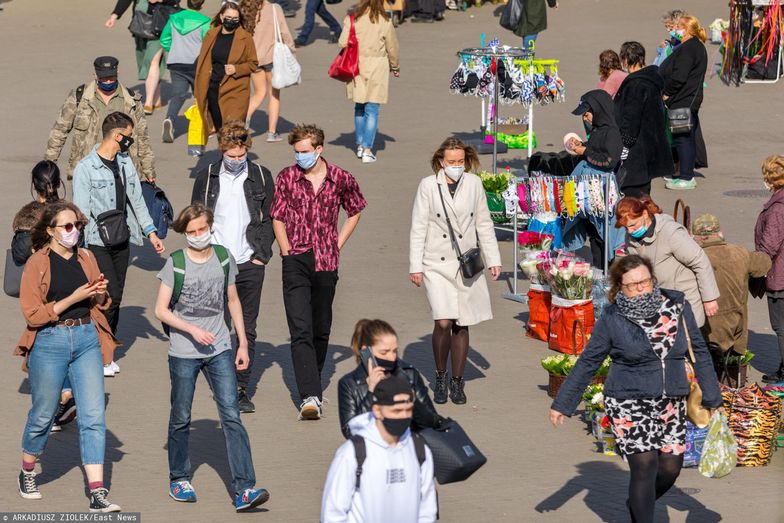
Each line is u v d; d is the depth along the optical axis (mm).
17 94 78875
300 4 110750
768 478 30469
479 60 58812
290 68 66562
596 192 43625
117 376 37281
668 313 25266
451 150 34812
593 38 98312
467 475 22625
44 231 28078
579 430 33375
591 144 44500
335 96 79938
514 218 45562
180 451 28500
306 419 33906
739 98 82062
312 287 34375
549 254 40781
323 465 30719
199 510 27969
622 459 31281
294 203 34031
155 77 74000
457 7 110812
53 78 83438
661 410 25422
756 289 36031
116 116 36438
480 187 35469
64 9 111125
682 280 31281
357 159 64875
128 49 94000
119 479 29812
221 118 59500
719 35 97688
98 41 97062
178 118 73250
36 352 27797
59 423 33156
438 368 35375
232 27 58656
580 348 38031
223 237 34656
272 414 34469
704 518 27859
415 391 22766
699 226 34094
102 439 27906
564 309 38125
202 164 63094
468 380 37219
